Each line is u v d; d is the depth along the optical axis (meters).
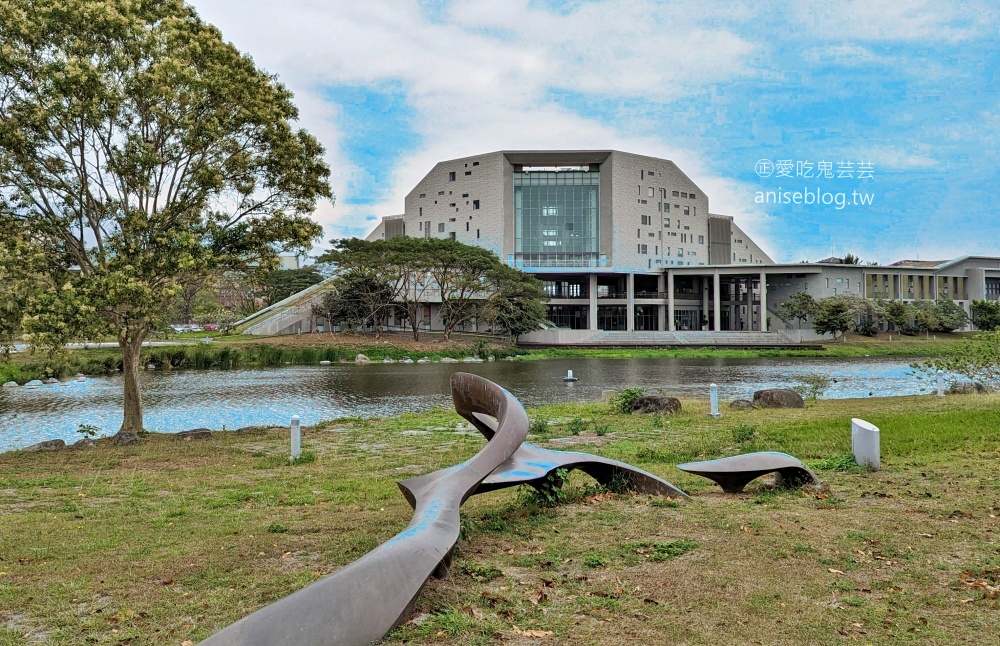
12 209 16.09
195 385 37.44
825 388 32.59
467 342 70.94
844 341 78.81
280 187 18.84
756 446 13.36
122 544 7.30
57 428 23.17
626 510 8.12
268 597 5.52
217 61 16.92
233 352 53.00
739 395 31.22
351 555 6.64
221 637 3.82
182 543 7.30
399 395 32.56
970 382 25.98
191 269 16.78
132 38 15.76
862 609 5.00
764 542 6.67
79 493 10.54
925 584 5.50
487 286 69.56
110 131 15.96
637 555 6.35
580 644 4.45
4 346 17.25
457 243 68.12
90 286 15.06
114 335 16.83
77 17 14.88
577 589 5.49
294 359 56.22
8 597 5.63
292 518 8.39
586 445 14.44
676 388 35.09
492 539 6.96
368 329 76.38
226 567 6.33
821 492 9.05
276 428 19.59
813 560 6.14
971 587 5.41
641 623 4.78
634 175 97.19
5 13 14.44
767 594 5.30
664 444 14.33
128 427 17.98
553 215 97.38
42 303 14.72
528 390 34.91
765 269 85.00
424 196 104.44
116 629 4.96
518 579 5.76
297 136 18.77
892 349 72.44
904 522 7.37
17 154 15.35
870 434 10.64
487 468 7.28
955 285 95.81
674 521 7.57
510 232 97.00
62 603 5.48
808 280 88.06
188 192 16.97
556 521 7.66
